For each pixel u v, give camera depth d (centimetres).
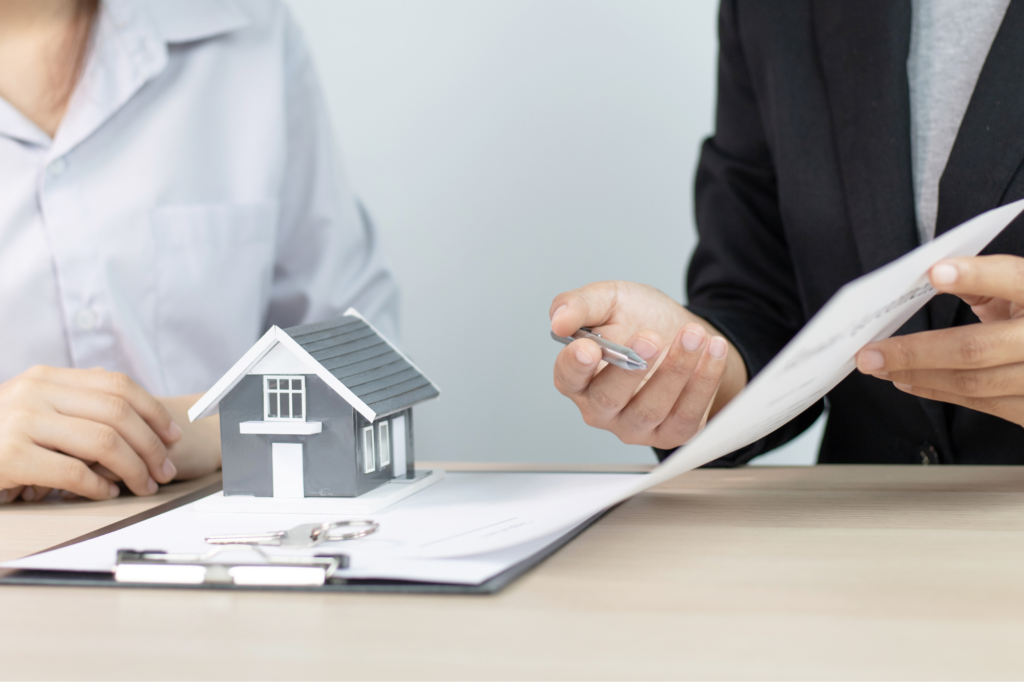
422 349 166
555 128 158
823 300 94
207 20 114
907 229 85
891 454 96
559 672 30
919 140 89
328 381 58
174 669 32
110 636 35
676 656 32
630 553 47
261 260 117
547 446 163
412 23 159
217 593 41
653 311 69
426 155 162
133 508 67
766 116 99
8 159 101
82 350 105
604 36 155
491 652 32
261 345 58
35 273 102
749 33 99
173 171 110
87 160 106
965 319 81
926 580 41
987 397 58
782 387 42
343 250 126
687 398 62
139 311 108
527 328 162
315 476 59
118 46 106
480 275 163
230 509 58
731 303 103
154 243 108
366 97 162
